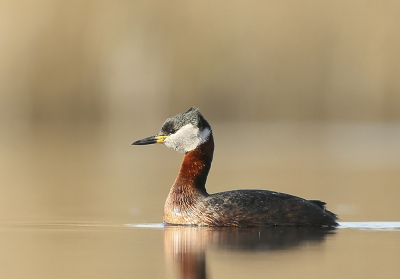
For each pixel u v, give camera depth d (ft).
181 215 42.19
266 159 89.25
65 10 114.42
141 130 113.80
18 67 114.62
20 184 66.74
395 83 112.57
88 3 114.93
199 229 40.42
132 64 115.55
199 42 114.42
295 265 31.09
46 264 31.81
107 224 43.70
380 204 52.34
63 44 114.42
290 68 113.50
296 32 112.78
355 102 113.70
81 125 116.57
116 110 116.16
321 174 73.00
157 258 32.81
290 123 115.44
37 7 113.60
